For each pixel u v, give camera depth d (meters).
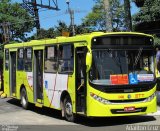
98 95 13.94
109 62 14.17
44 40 17.59
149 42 14.79
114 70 14.15
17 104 21.69
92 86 13.98
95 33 14.34
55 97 16.48
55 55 16.53
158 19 24.16
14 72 21.38
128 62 14.35
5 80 22.52
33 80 18.62
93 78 14.01
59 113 18.00
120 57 14.30
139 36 14.62
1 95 24.78
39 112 18.50
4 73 22.69
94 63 14.03
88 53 13.83
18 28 41.62
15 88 21.12
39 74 18.17
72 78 15.06
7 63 22.19
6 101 23.05
